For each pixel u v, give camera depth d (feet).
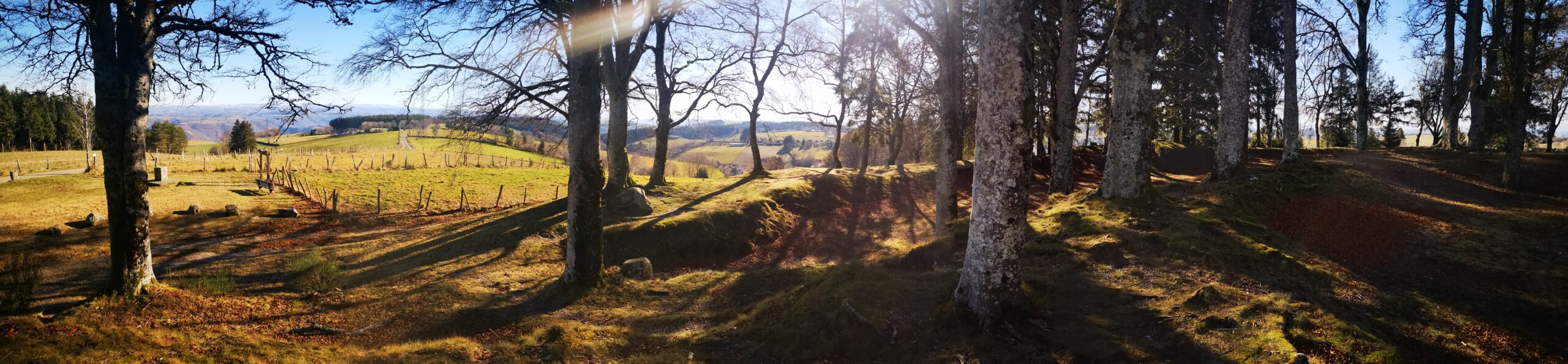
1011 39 25.91
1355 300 29.37
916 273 36.65
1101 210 46.29
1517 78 66.13
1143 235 38.09
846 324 29.35
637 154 191.93
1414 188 64.64
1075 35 65.46
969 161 120.06
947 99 52.54
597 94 46.29
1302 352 22.82
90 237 62.13
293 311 40.91
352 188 100.94
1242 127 59.62
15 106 176.76
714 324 37.04
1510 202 58.03
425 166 129.18
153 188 88.58
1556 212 50.49
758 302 40.42
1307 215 47.91
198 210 78.43
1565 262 35.88
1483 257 37.37
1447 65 94.12
